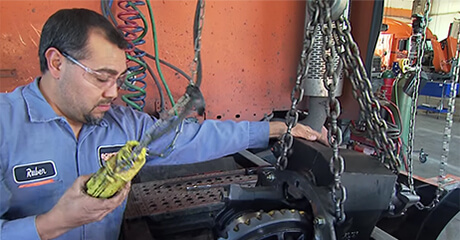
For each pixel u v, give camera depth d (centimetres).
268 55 186
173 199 111
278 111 198
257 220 67
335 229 69
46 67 79
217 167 153
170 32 158
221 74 176
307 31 63
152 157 105
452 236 133
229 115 184
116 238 94
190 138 108
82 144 90
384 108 182
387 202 72
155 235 96
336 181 62
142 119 106
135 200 110
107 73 75
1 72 130
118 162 60
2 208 77
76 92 77
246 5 173
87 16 73
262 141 117
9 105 81
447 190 110
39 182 82
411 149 113
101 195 61
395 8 470
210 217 102
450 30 502
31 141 81
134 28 137
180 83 166
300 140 86
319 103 163
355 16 174
